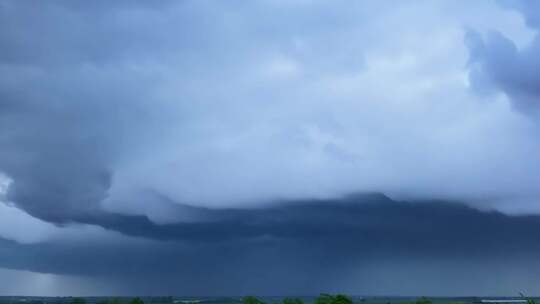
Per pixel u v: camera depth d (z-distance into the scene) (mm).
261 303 191875
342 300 153625
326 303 154375
